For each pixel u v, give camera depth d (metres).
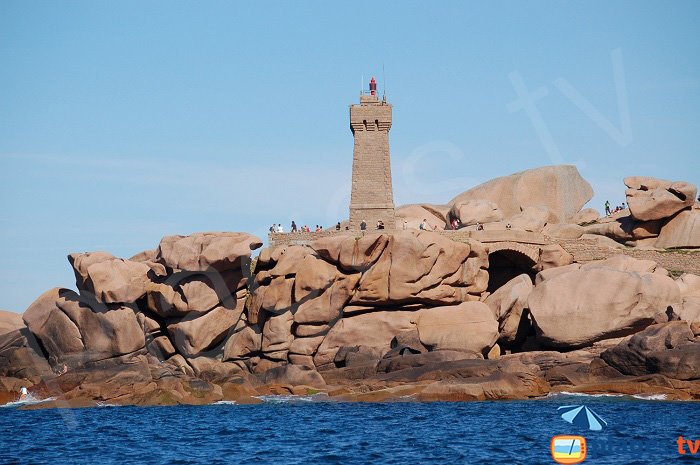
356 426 75.50
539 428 72.44
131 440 71.06
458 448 64.62
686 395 87.94
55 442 70.50
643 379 90.75
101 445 68.88
